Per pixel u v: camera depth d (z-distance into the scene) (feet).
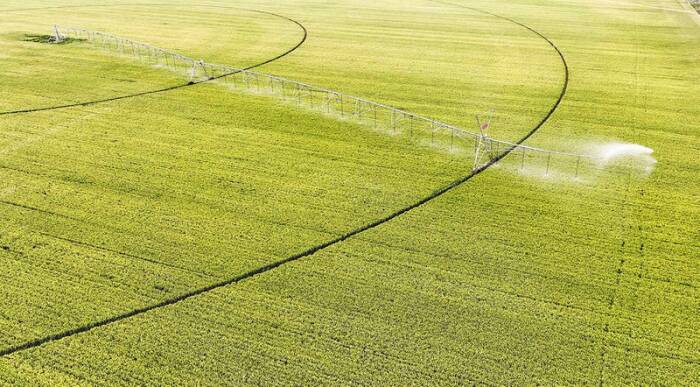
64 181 98.48
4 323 67.56
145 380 59.93
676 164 102.42
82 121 122.52
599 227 84.53
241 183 97.96
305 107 130.11
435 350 63.16
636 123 120.16
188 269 76.74
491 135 115.44
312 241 82.23
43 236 83.61
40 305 70.28
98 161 105.29
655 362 61.31
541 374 60.03
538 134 115.44
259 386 59.06
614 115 124.36
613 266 76.07
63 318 68.28
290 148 110.32
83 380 60.08
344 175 100.17
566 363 61.31
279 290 72.69
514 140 113.09
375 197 93.20
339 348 63.62
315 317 68.13
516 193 93.86
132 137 115.03
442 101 133.59
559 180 97.81
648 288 72.02
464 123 121.08
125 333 66.23
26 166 103.24
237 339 65.16
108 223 86.79
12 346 64.28
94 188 96.37
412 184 96.89
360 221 86.79
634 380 59.21
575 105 130.31
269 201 92.43
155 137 115.14
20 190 95.55
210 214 89.04
